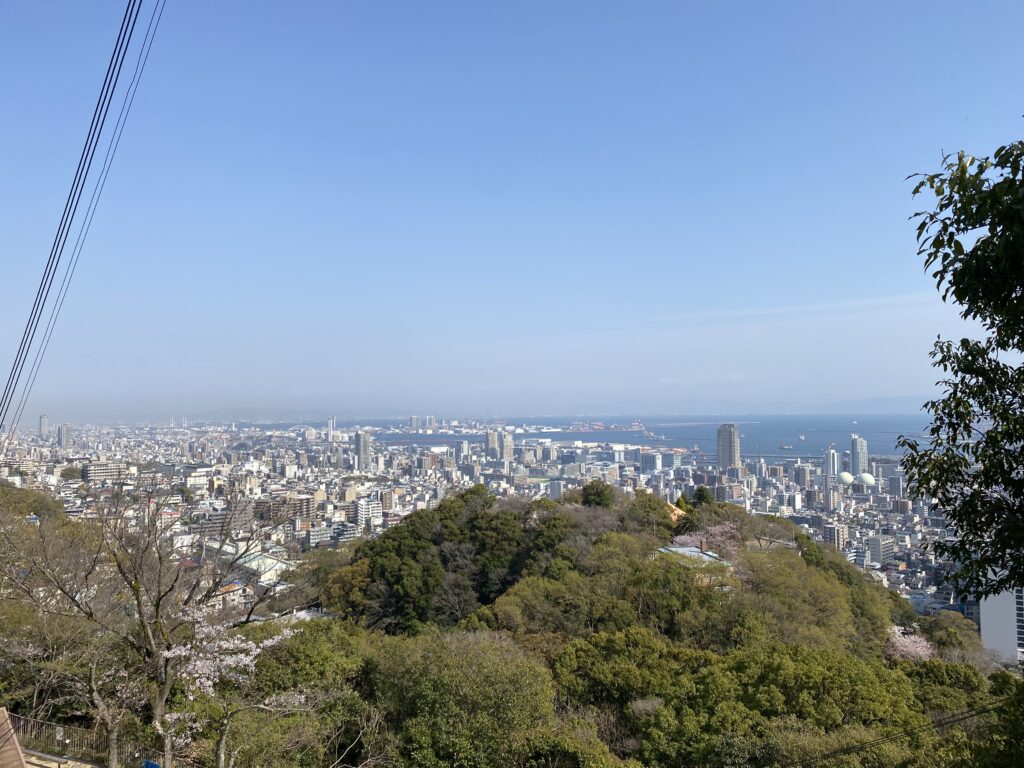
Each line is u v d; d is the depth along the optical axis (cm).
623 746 1703
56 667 1395
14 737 1098
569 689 1956
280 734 1399
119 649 1420
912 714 1561
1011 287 480
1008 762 615
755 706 1623
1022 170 439
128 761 1298
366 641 2200
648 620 2614
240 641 1291
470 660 1683
